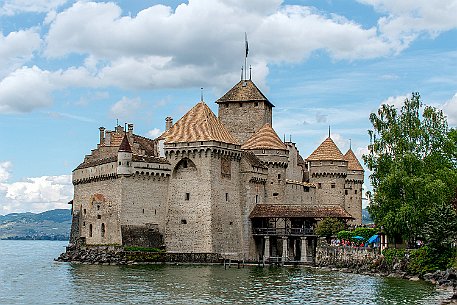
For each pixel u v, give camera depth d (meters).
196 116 135.88
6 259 163.62
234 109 161.12
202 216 129.12
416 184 96.25
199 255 126.50
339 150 160.25
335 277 97.69
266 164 144.50
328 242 127.50
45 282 92.69
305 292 79.69
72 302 72.81
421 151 102.62
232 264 124.81
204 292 79.75
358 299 73.56
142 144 138.75
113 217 128.25
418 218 95.75
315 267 119.06
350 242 118.75
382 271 100.56
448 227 90.81
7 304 72.06
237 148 136.00
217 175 131.38
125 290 81.62
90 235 136.25
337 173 157.38
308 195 155.50
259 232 137.00
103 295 77.50
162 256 125.75
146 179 129.50
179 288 83.44
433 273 90.38
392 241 107.31
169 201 132.00
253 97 160.00
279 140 148.62
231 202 134.50
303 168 169.75
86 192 140.50
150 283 89.06
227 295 77.19
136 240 126.19
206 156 130.25
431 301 71.25
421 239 104.06
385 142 103.75
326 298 74.62
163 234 130.88
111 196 130.00
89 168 138.62
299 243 140.75
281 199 145.12
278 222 140.50
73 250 139.25
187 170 132.12
